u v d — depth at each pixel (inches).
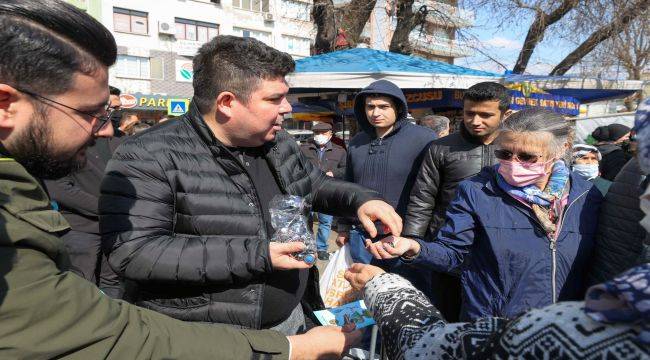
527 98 279.6
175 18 1077.1
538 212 71.3
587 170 164.2
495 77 266.7
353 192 71.7
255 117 59.3
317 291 74.7
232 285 58.7
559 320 27.5
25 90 36.0
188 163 58.8
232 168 60.6
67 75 37.5
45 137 38.0
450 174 117.0
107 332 37.6
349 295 106.5
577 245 70.4
